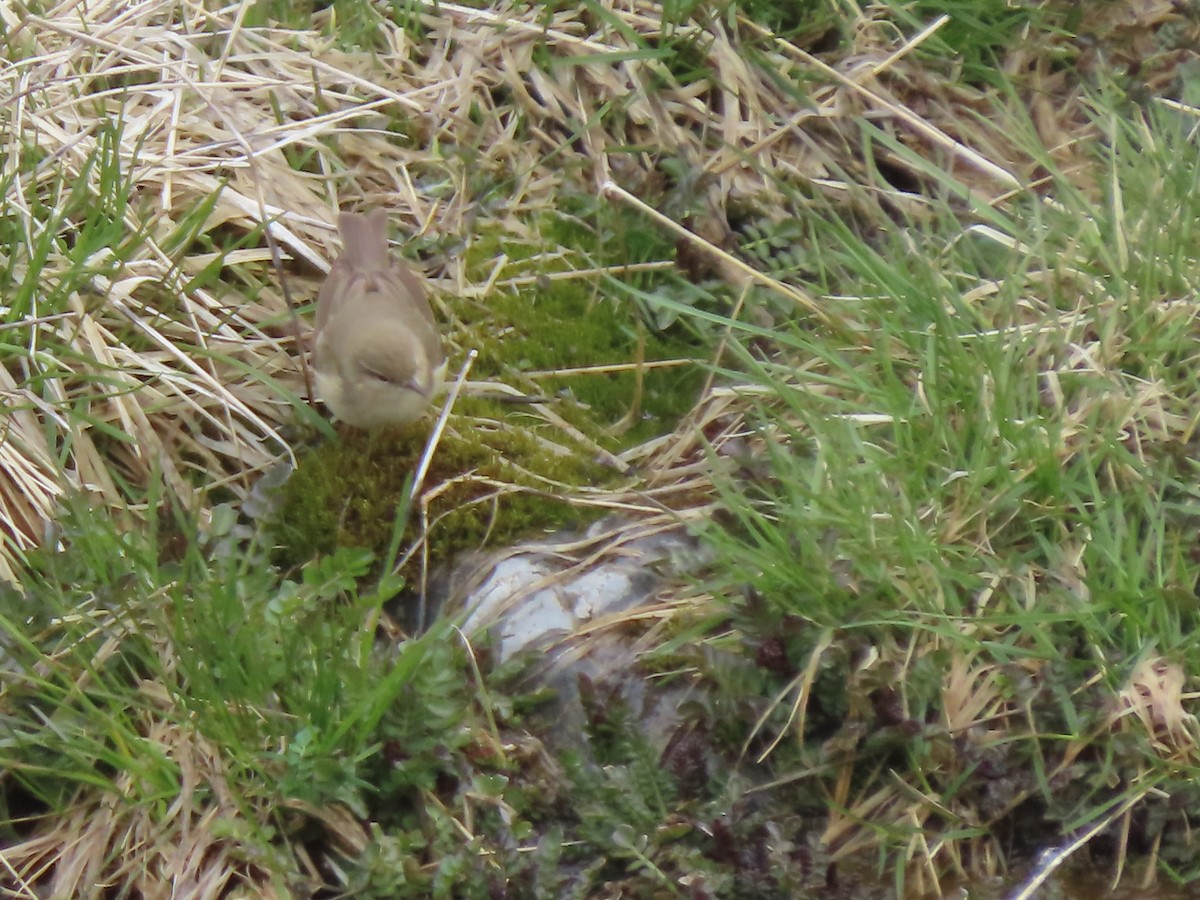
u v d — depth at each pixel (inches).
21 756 288.0
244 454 346.0
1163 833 271.3
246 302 365.4
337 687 284.2
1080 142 408.5
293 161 400.2
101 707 295.1
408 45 427.5
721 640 297.0
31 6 402.6
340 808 284.7
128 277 351.6
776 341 359.9
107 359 340.8
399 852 273.9
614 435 354.6
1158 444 312.5
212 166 375.9
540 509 332.2
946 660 281.0
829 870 267.1
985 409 313.7
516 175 405.4
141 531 326.3
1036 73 429.4
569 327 375.9
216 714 281.1
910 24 429.1
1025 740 276.2
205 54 411.8
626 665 300.4
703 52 421.1
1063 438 313.1
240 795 281.7
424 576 324.5
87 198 354.9
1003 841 276.4
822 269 365.1
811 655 278.7
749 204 397.4
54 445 327.9
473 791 281.3
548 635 307.6
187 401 338.6
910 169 413.7
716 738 284.7
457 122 413.4
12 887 279.7
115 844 282.0
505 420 354.9
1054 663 279.3
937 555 289.4
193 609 297.9
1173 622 284.4
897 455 306.5
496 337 374.0
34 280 332.2
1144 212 362.0
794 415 339.6
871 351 344.8
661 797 278.8
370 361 324.2
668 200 393.7
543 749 292.2
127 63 400.8
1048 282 353.1
